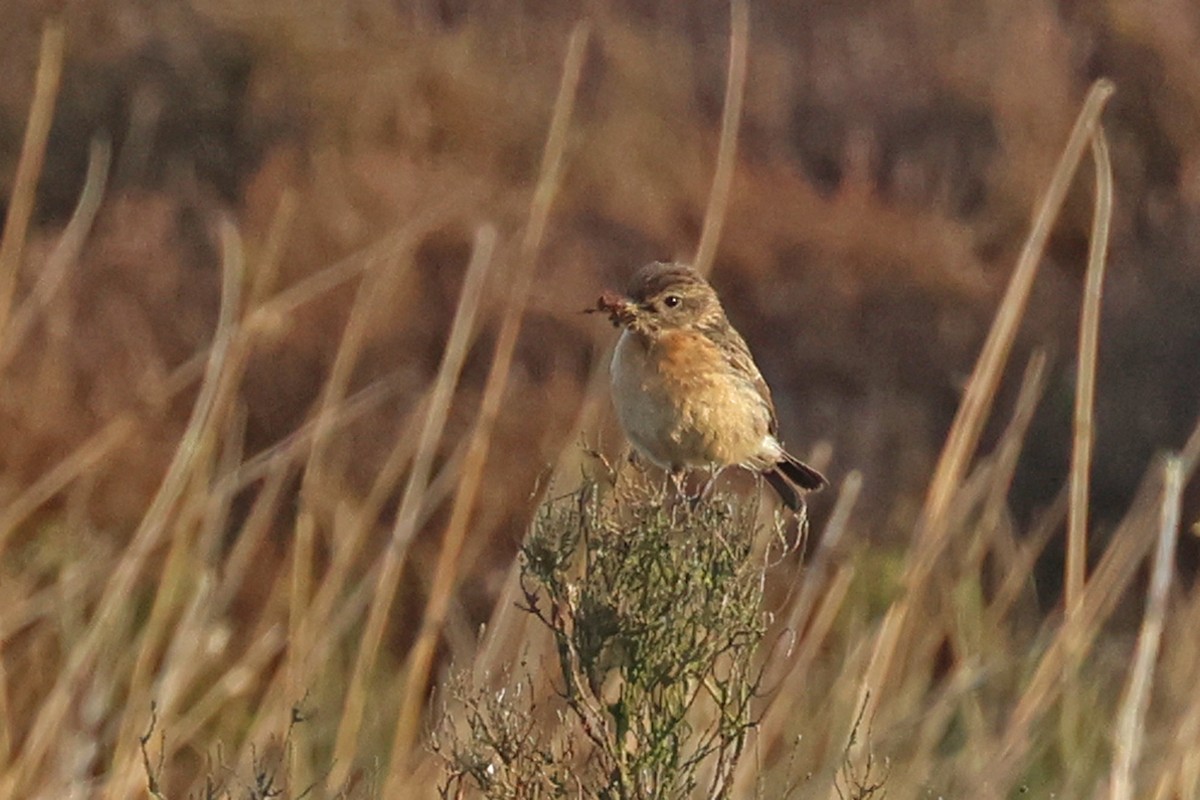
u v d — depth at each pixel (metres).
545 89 20.25
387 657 11.90
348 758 8.75
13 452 13.47
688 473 8.28
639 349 8.14
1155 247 19.81
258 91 19.00
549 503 5.76
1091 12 22.73
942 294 18.56
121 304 15.68
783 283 18.39
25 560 11.91
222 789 7.09
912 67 22.59
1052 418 16.84
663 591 5.53
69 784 9.04
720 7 23.75
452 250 16.66
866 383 17.47
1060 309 18.64
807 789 8.61
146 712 8.93
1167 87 21.80
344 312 15.46
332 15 19.89
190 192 18.05
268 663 11.45
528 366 15.52
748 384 8.28
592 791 5.69
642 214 18.52
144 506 12.92
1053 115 21.72
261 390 14.69
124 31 19.55
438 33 20.62
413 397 14.94
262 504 9.84
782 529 6.40
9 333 10.34
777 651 8.42
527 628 8.04
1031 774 10.01
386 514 13.61
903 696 9.73
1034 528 14.91
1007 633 11.37
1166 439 16.34
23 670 10.52
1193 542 14.34
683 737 6.01
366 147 18.62
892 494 15.75
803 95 22.45
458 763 5.75
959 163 21.52
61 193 18.20
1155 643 8.41
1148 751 9.73
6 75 19.27
